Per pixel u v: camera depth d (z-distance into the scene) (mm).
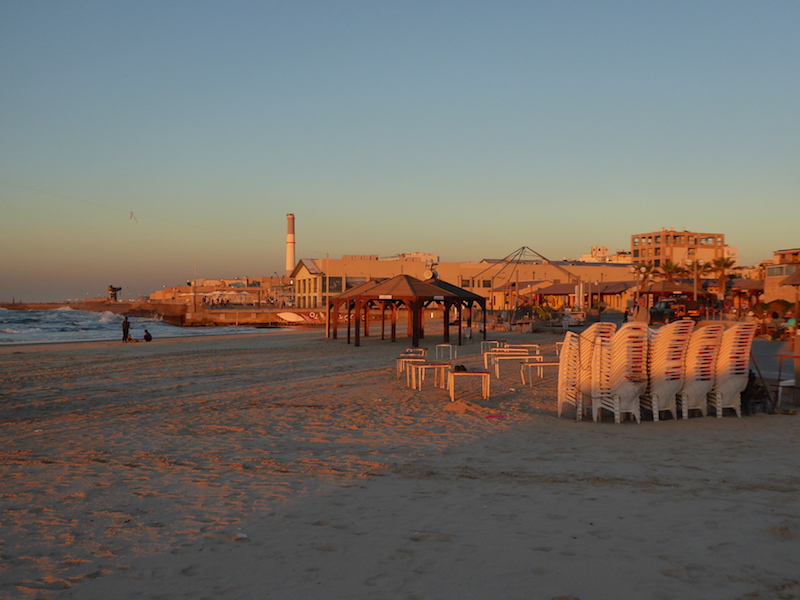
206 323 73188
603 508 5203
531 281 81500
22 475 6594
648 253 125250
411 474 6555
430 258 112250
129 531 4848
